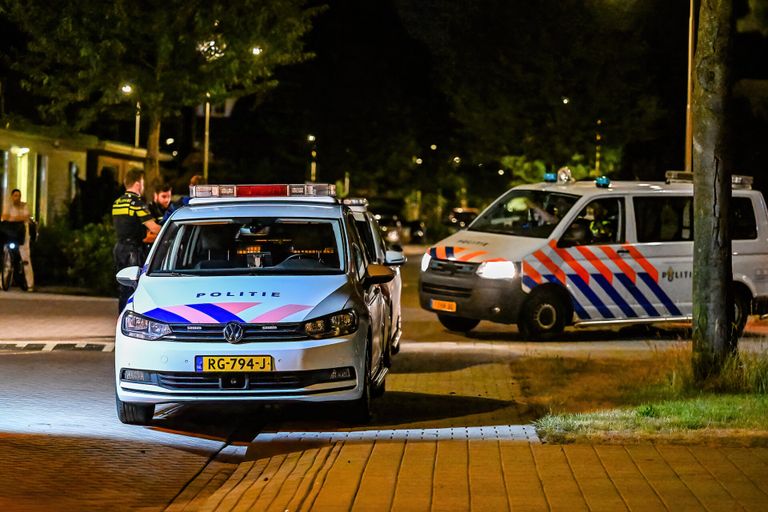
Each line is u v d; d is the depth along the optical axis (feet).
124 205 53.57
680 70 175.32
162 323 35.29
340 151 264.31
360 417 36.73
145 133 174.40
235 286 36.81
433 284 63.46
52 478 29.12
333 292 36.47
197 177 64.18
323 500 25.41
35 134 108.06
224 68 95.14
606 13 170.91
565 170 66.39
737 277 64.49
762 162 127.85
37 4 91.50
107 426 36.45
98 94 124.77
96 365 49.11
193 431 36.76
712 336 41.70
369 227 50.44
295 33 97.71
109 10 90.12
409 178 281.13
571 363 50.52
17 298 77.41
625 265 62.34
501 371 49.24
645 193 63.36
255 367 34.58
